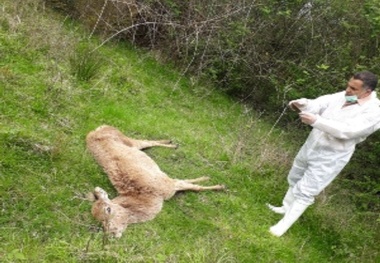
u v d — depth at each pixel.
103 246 4.27
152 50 8.30
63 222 4.44
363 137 4.86
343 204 6.54
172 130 6.45
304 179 5.15
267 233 5.38
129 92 6.88
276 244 5.23
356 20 7.89
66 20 7.91
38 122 5.43
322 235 5.80
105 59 7.23
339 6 8.05
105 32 7.99
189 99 7.62
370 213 6.12
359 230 6.05
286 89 7.82
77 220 4.52
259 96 8.69
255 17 8.41
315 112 5.07
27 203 4.47
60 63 6.57
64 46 6.82
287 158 6.70
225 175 6.03
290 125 8.30
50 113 5.61
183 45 8.31
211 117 7.40
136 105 6.66
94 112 6.02
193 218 5.16
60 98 5.89
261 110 8.69
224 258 4.72
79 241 4.32
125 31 8.16
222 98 8.28
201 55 8.34
